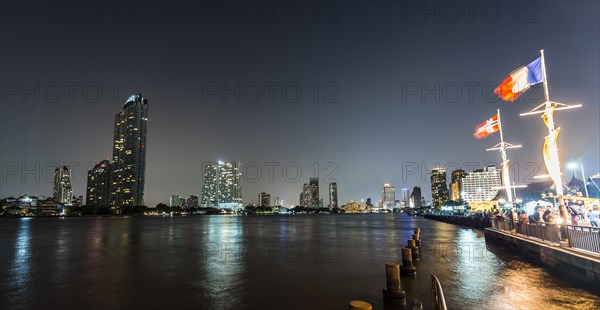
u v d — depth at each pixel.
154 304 15.17
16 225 111.44
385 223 111.00
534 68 22.05
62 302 15.70
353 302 8.49
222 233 61.03
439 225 88.88
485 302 14.16
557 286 16.41
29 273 22.36
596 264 15.25
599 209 31.02
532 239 24.83
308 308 14.41
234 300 15.63
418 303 10.14
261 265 24.48
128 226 97.38
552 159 20.50
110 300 15.87
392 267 14.81
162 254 30.97
